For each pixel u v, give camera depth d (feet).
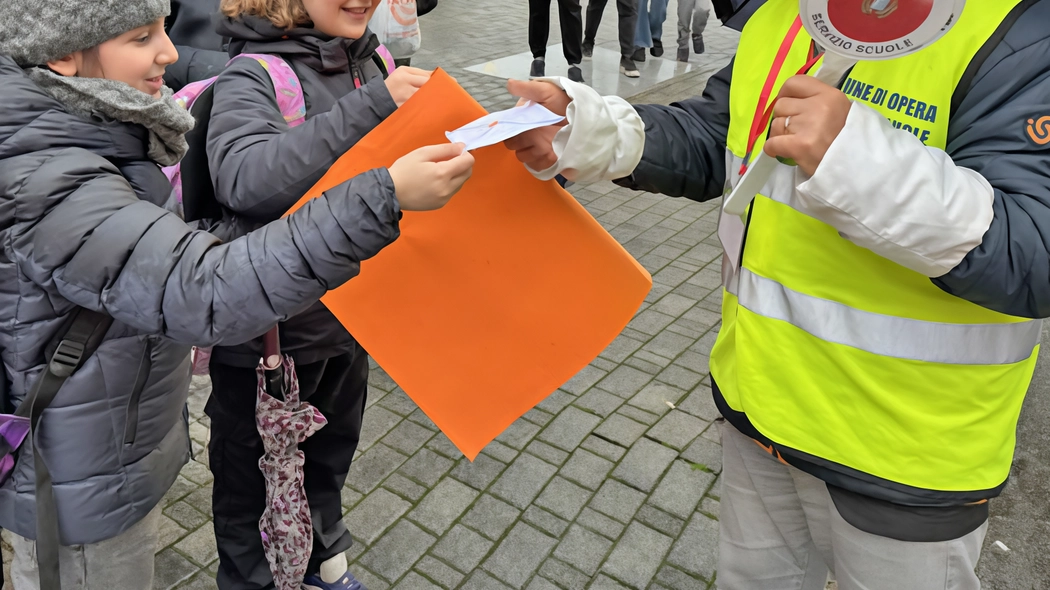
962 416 4.12
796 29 4.34
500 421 4.79
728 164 4.81
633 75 25.99
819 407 4.32
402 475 9.36
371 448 9.84
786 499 5.29
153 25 4.63
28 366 4.55
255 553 6.86
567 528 8.57
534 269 4.75
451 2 36.35
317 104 5.87
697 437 10.02
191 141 5.57
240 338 4.09
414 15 13.23
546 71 25.73
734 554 5.73
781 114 3.46
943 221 3.29
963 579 4.49
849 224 3.43
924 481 4.18
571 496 9.03
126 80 4.57
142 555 5.47
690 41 31.35
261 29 5.69
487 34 30.78
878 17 3.27
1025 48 3.52
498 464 9.52
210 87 5.69
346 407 6.82
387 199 3.86
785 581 5.66
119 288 4.02
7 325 4.45
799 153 3.37
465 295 4.71
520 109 4.22
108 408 4.78
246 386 6.17
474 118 4.35
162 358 4.98
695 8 28.63
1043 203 3.37
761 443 4.72
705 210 17.30
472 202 4.58
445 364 4.71
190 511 8.82
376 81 5.06
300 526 6.23
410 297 4.67
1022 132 3.47
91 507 4.92
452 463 9.55
